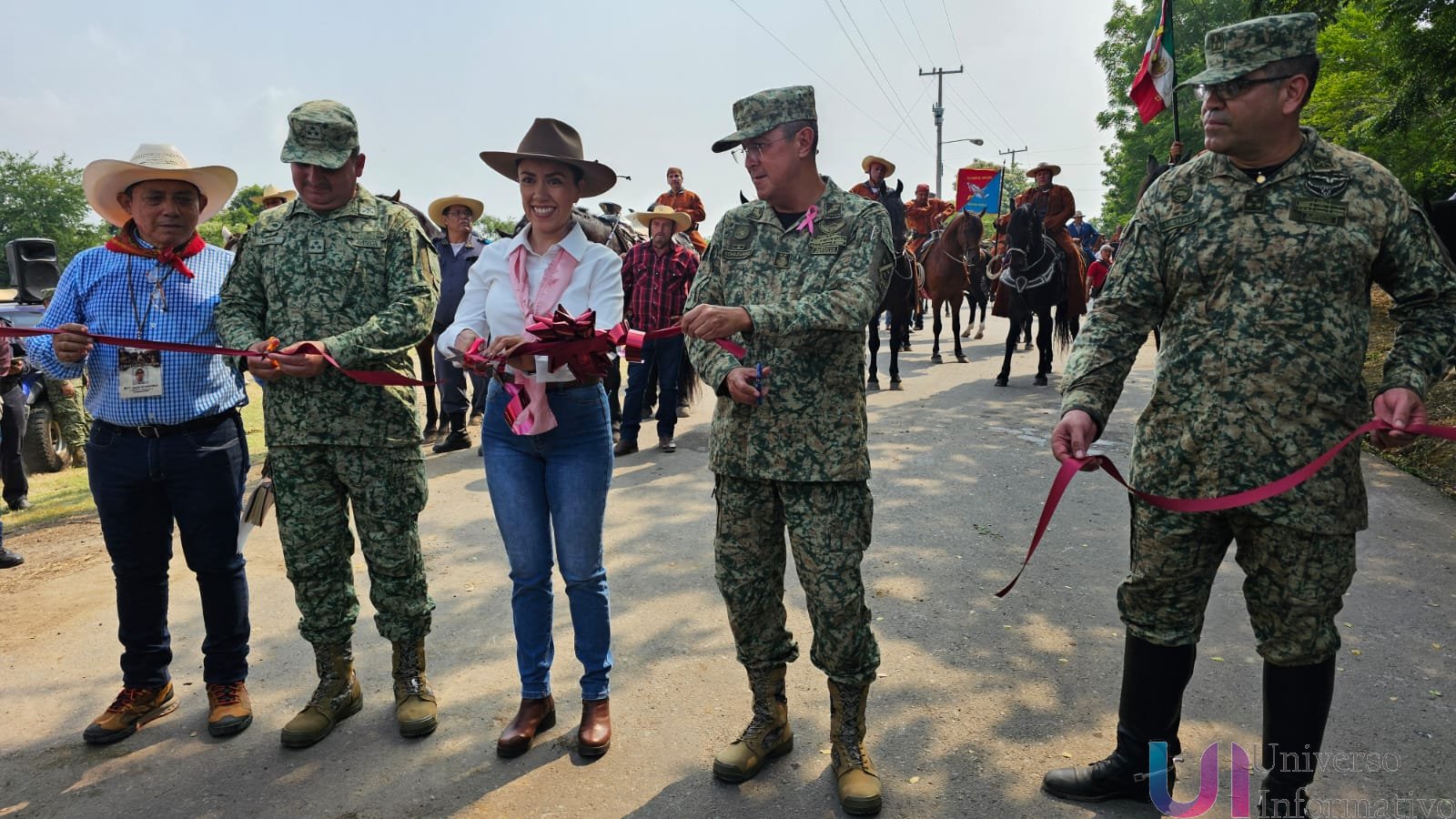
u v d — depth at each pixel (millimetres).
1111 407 2268
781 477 2463
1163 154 28672
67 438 8211
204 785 2779
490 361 2721
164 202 2928
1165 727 2445
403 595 3031
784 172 2469
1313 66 1972
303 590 2984
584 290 2857
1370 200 2016
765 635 2738
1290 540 2105
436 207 7336
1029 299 9094
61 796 2744
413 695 3100
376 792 2730
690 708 3170
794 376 2457
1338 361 2043
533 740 2980
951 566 4371
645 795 2676
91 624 4012
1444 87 7930
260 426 9047
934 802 2598
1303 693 2193
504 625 3912
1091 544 4625
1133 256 2262
